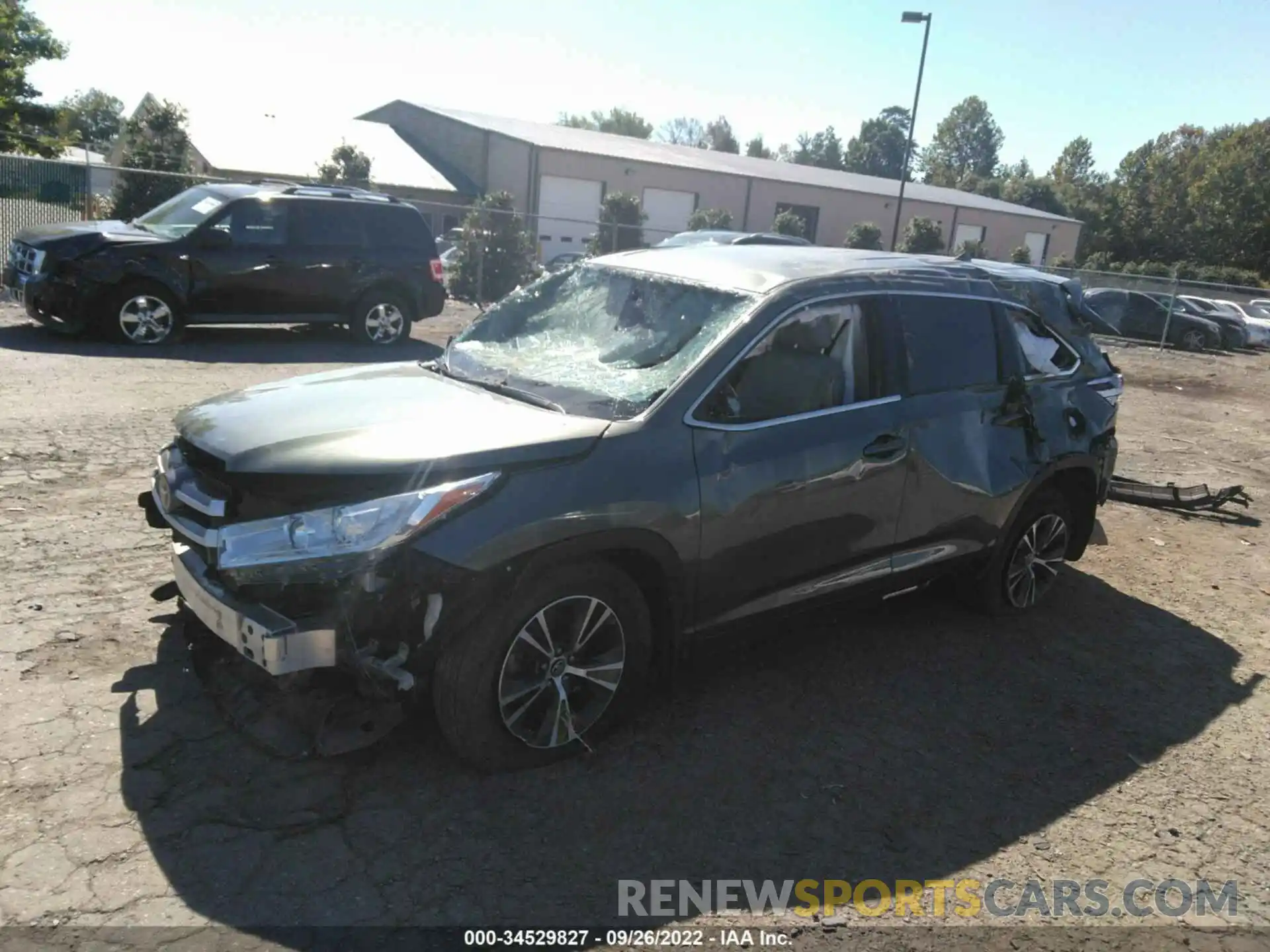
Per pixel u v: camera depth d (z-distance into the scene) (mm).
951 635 5082
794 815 3385
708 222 34312
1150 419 13469
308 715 3551
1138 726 4270
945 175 89375
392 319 13281
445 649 3211
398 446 3242
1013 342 5082
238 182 12945
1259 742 4219
